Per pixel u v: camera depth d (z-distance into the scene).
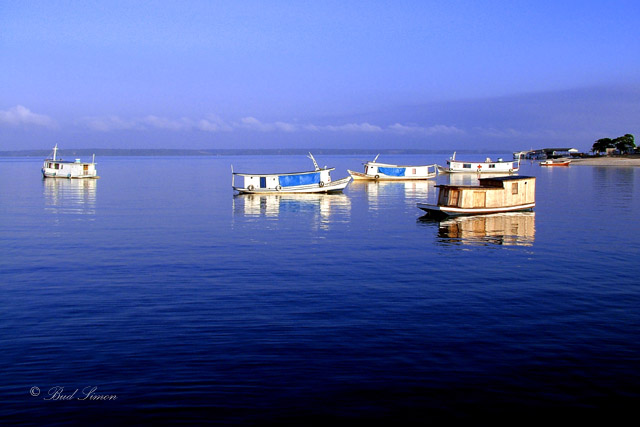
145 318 19.44
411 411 12.85
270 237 38.00
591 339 17.19
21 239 36.91
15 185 94.19
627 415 12.71
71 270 27.30
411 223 45.66
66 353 16.20
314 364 15.27
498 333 17.72
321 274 26.28
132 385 14.13
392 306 20.77
